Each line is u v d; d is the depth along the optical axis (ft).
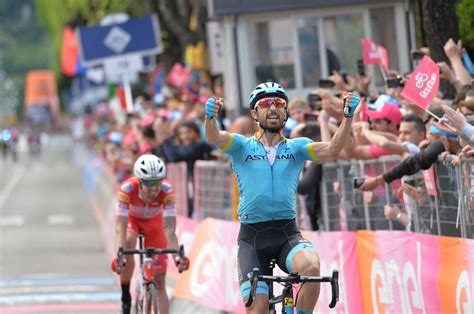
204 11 124.67
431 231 50.49
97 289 90.07
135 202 61.16
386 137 55.62
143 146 89.76
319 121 58.80
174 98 114.52
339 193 58.49
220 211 76.64
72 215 171.32
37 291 89.51
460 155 45.91
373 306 54.70
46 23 517.96
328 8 85.97
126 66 126.82
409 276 50.96
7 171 323.37
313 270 43.39
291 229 45.32
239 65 88.94
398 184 53.31
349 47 85.97
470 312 45.60
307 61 87.35
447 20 64.18
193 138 84.94
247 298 44.11
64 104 638.53
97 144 244.42
